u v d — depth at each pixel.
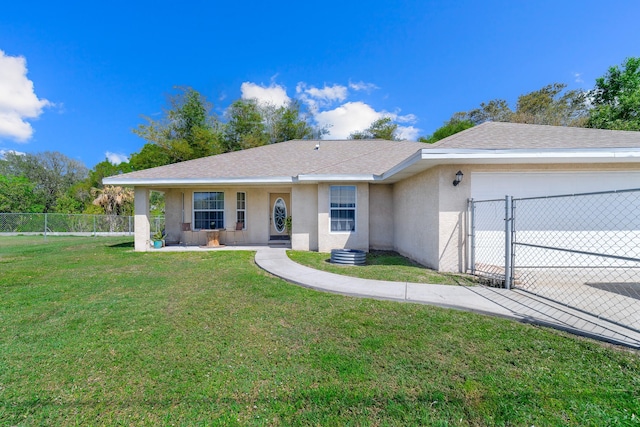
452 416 2.17
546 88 28.25
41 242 15.41
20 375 2.79
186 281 6.34
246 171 11.49
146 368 2.89
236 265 8.12
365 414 2.20
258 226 12.88
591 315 3.92
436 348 3.19
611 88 19.88
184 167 11.91
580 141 6.67
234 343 3.41
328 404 2.32
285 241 13.13
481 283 5.90
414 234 8.80
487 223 7.13
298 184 11.16
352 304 4.71
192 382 2.65
